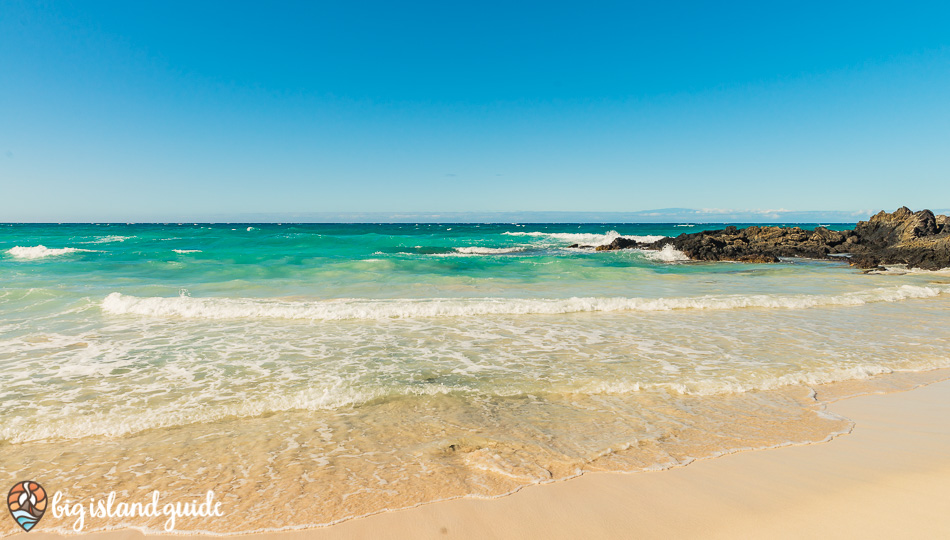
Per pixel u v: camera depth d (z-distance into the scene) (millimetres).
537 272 21281
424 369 7777
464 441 5137
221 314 11836
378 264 22594
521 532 3570
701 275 21281
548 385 6977
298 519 3756
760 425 5582
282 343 9414
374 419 5770
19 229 68438
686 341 9664
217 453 4898
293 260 24125
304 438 5250
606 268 22984
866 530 3465
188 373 7531
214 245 35469
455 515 3795
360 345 9305
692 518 3699
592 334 10242
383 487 4215
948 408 6188
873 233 36094
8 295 13312
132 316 11609
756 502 3908
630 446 5004
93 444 5117
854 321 11578
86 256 25594
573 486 4211
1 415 5820
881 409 6137
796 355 8633
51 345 9086
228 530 3639
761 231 39375
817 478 4305
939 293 16016
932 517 3613
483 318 11852
